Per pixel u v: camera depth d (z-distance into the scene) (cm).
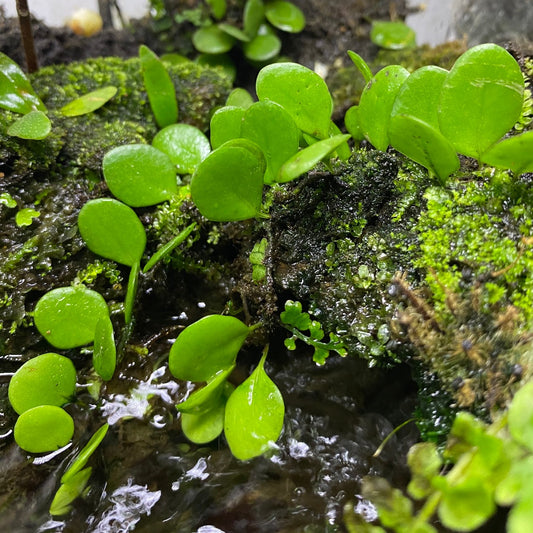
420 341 13
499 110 12
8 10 24
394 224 14
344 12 26
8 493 14
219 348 14
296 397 15
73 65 20
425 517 11
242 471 14
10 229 16
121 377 15
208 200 14
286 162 13
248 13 25
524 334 12
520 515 10
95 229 15
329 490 14
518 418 10
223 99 20
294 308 14
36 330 15
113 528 13
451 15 27
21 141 16
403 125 12
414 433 14
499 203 13
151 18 26
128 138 18
